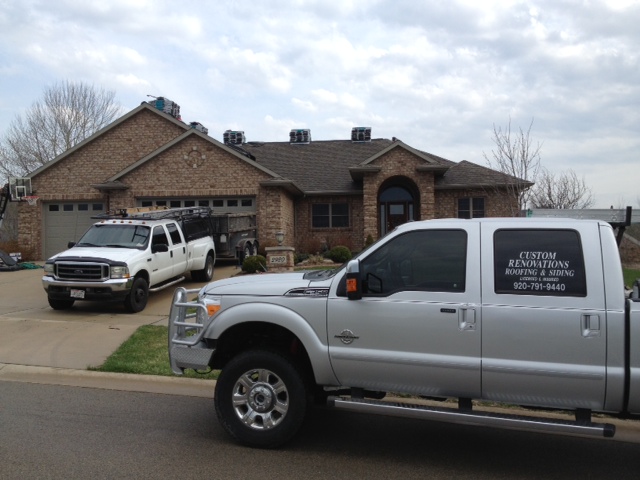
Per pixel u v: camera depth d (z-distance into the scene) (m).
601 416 5.62
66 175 23.25
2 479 4.13
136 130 23.58
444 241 4.56
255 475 4.29
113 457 4.59
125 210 14.05
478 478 4.36
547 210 5.11
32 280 16.02
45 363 7.65
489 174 23.33
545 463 4.69
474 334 4.30
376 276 4.66
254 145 29.58
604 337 4.02
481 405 6.02
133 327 9.87
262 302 4.85
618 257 4.14
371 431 5.41
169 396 6.43
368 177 22.39
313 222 24.44
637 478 4.40
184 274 15.59
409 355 4.46
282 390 4.82
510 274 4.31
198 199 21.70
